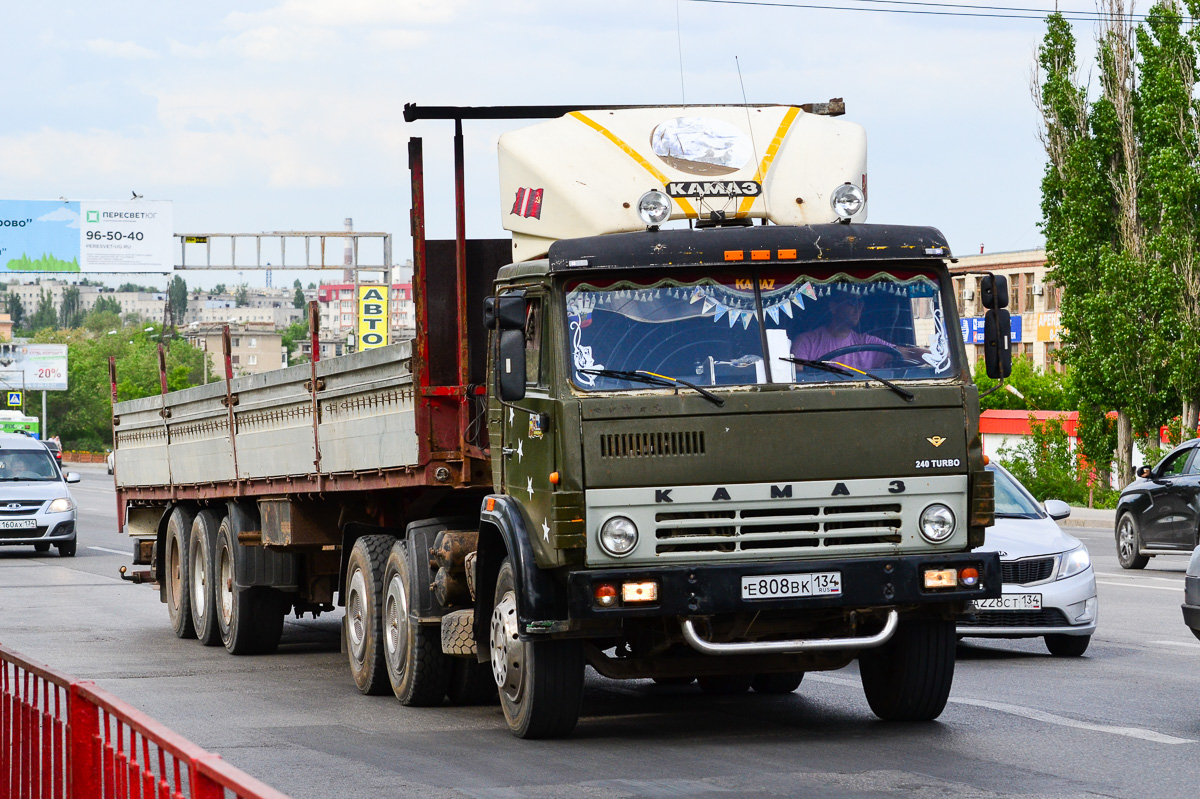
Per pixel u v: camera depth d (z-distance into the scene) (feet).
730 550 40.42
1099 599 91.04
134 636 80.12
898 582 40.50
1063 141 214.07
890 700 46.03
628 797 36.01
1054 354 217.15
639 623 42.57
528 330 43.19
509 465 44.37
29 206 257.75
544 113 51.08
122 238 258.98
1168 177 200.13
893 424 41.04
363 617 56.34
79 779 24.20
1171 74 202.49
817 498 40.57
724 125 46.03
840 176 45.52
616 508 39.86
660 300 41.37
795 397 40.70
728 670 43.11
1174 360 199.21
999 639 72.28
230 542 71.20
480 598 46.16
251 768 40.81
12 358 576.20
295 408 63.10
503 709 48.39
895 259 41.86
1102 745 42.45
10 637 78.69
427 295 50.90
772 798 35.60
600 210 43.42
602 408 40.06
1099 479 214.69
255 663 68.03
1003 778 37.70
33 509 140.67
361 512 62.18
